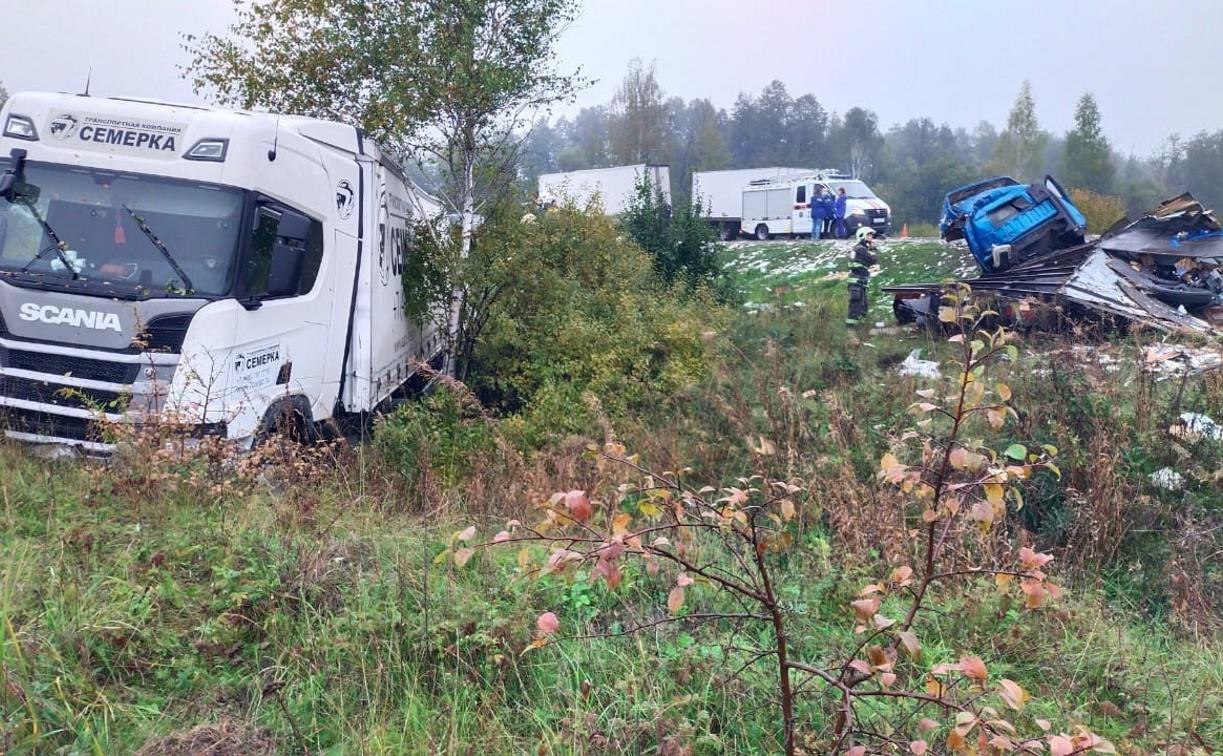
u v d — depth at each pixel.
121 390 6.79
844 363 10.79
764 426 8.24
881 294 18.80
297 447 7.04
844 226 32.09
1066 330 11.91
